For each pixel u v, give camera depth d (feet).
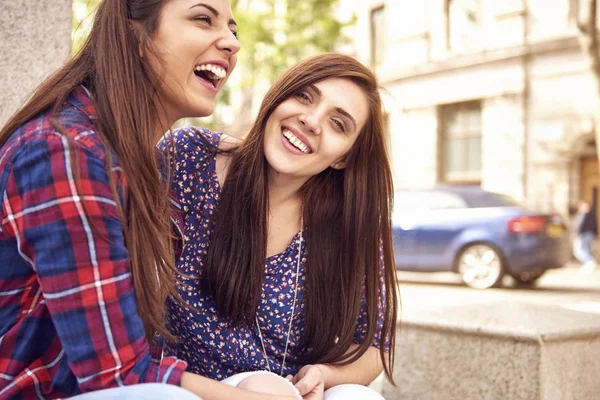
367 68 6.55
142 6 4.98
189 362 6.38
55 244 4.30
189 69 5.14
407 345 9.71
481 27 61.93
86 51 5.08
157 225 4.86
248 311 6.30
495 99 60.49
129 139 4.72
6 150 4.50
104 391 4.36
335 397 6.26
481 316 9.50
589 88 54.95
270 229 6.59
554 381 8.45
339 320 6.64
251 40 53.31
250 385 5.59
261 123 6.44
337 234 6.73
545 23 57.52
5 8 8.02
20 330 4.60
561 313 9.80
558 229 33.50
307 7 55.01
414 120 66.69
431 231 34.73
